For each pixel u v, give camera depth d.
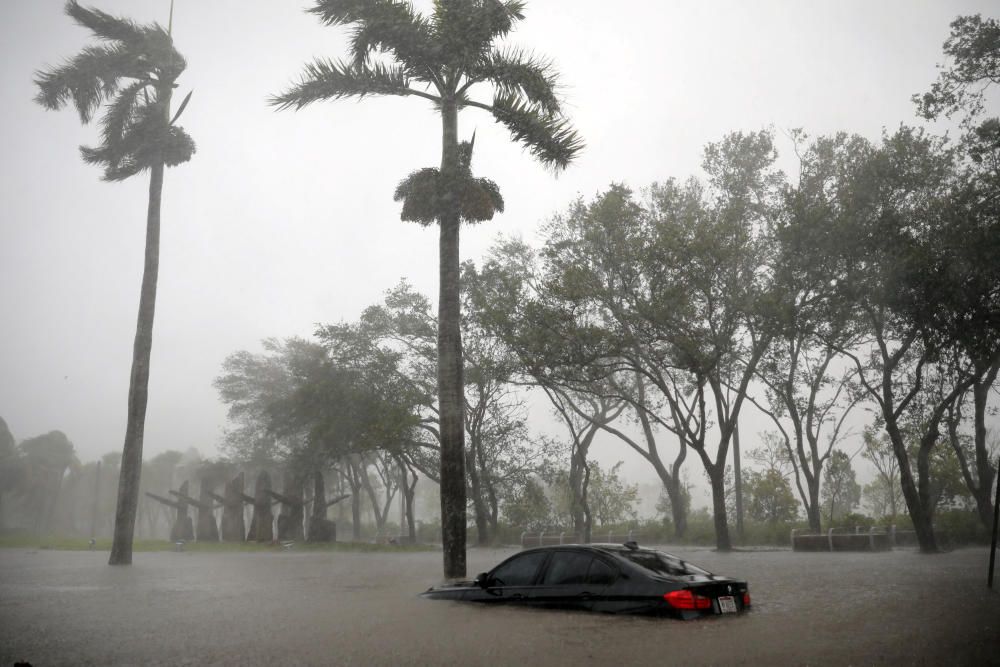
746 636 6.98
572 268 27.73
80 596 13.00
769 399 36.12
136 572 19.88
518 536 48.44
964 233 22.19
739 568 16.61
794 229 24.58
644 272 27.19
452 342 17.33
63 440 87.56
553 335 28.59
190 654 7.08
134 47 25.81
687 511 50.53
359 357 46.75
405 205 17.55
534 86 17.83
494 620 8.23
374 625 8.34
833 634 7.09
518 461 46.31
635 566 8.38
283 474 65.44
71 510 97.94
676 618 7.77
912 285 22.70
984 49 21.80
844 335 26.64
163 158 26.11
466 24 17.00
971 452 35.12
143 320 25.64
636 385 45.47
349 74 17.84
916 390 24.55
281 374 64.25
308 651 6.98
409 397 44.81
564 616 8.27
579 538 42.16
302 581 16.03
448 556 16.39
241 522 45.12
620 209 27.67
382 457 65.12
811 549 28.06
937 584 11.88
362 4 17.09
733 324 27.53
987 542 28.31
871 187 24.11
